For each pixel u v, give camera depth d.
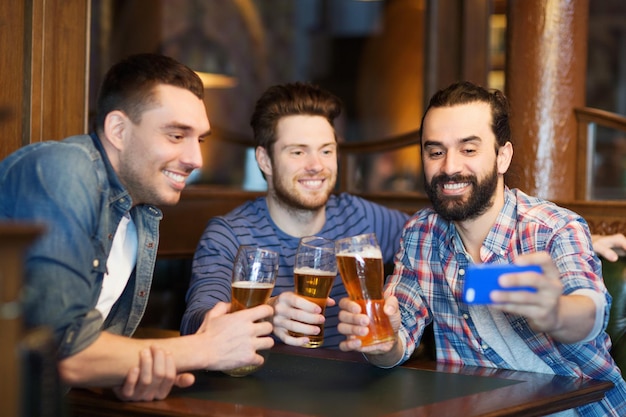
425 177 2.07
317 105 2.55
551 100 3.26
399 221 2.77
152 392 1.58
